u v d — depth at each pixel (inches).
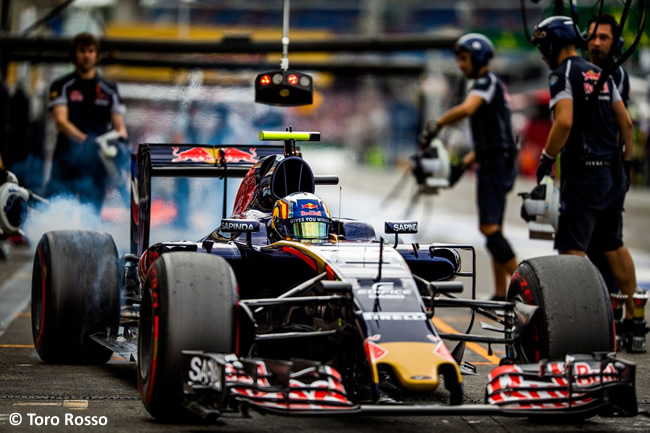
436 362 692.7
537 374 738.2
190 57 2185.0
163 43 2005.4
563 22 1181.7
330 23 6510.8
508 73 6648.6
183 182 1492.4
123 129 1605.6
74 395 893.8
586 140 1169.4
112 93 1600.6
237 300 764.6
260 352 887.7
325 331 774.5
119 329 1144.8
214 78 2201.0
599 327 775.7
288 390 682.2
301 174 935.7
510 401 720.3
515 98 6215.6
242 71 2119.8
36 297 1055.0
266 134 967.6
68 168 1588.3
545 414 713.0
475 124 1497.3
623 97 1274.6
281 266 870.4
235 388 708.7
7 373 995.9
